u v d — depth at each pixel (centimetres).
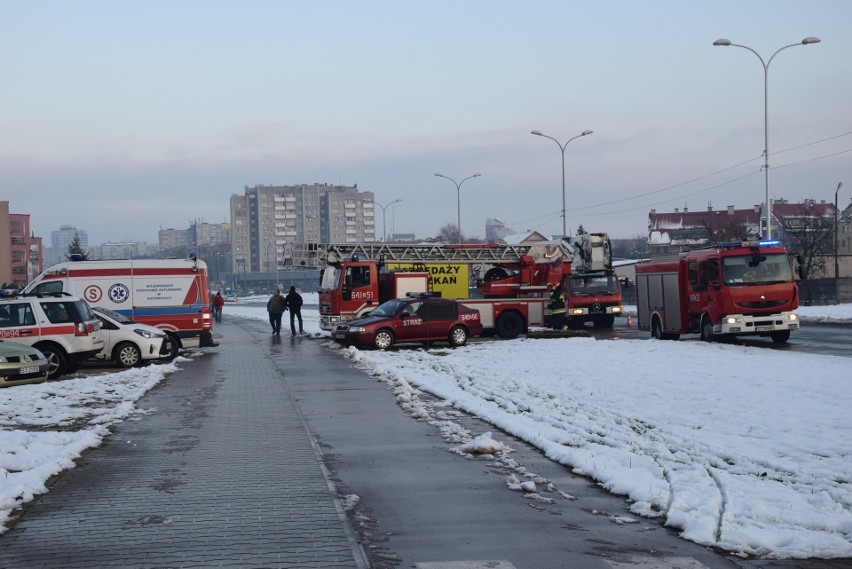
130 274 2492
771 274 2419
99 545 627
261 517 704
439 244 3322
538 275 3325
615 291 3656
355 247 3281
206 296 2552
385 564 589
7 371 1659
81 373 2030
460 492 805
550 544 637
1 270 12238
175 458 960
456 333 2672
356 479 862
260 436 1105
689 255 2625
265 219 19850
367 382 1756
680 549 621
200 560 588
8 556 602
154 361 2325
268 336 3522
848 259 8125
